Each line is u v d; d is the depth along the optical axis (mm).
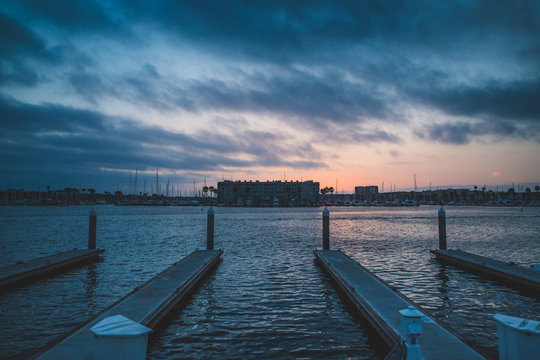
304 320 11930
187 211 133750
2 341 10203
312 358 9148
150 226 55812
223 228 52125
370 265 21844
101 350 6250
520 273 16734
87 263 22656
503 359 6836
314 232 45469
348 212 128250
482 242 33875
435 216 91062
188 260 20266
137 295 12578
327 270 18812
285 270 20141
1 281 15727
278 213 116562
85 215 94500
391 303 11555
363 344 10000
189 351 9555
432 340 8477
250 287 16281
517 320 6828
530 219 72375
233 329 11141
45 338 10445
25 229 48719
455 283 17094
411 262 22891
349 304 13648
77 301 14234
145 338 6516
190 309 13094
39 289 16031
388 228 51906
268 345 9938
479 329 11117
